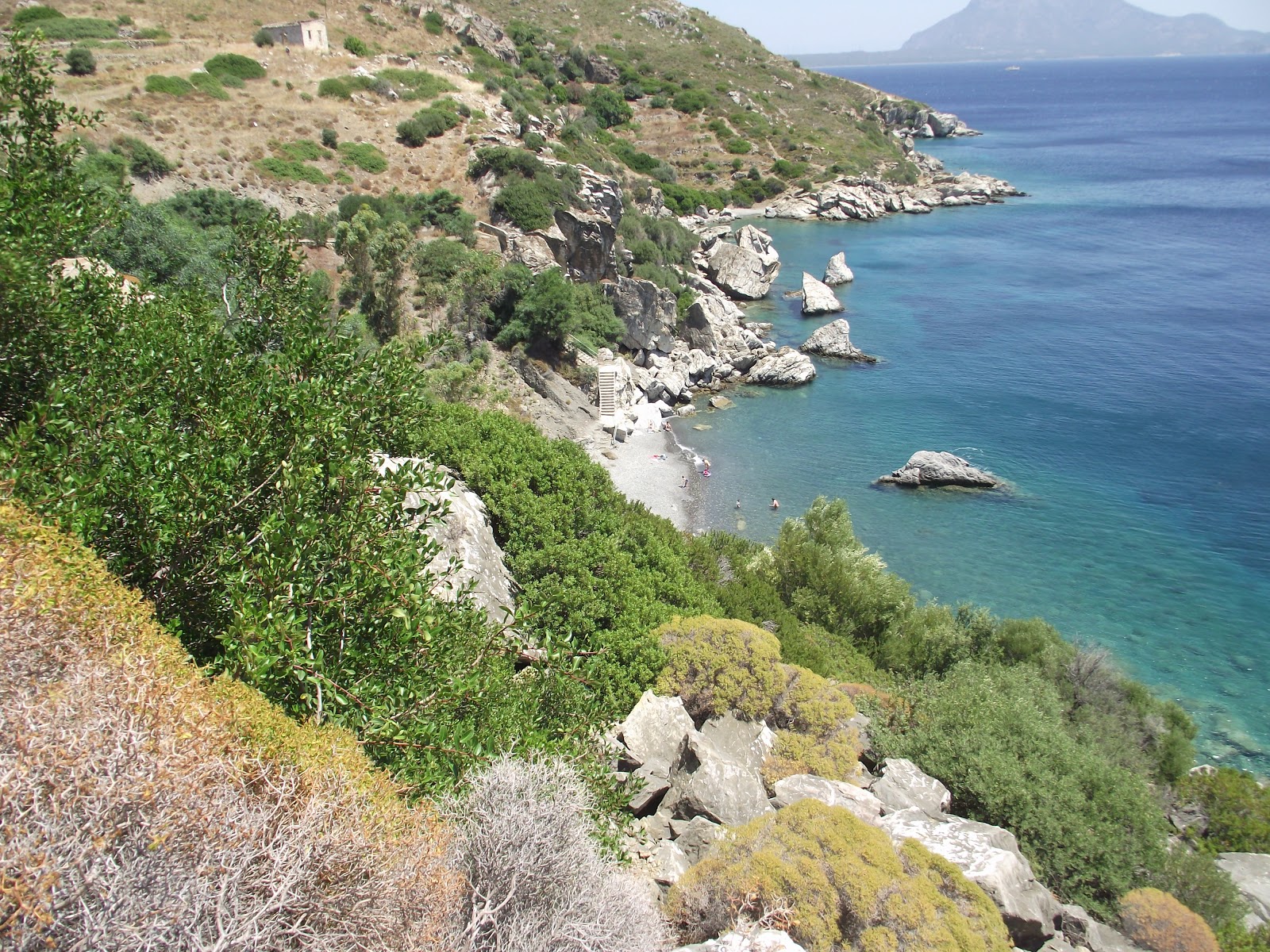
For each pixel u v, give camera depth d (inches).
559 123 4357.8
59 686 276.4
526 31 6338.6
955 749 708.0
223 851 258.5
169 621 377.4
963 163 7524.6
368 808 303.7
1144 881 663.8
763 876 438.9
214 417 458.3
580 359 2507.4
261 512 427.8
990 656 1173.7
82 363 473.4
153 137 2586.1
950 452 2327.8
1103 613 1649.9
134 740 263.1
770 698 709.3
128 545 390.0
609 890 361.1
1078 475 2186.3
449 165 3006.9
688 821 566.9
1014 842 579.8
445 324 2220.7
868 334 3316.9
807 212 5541.3
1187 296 3617.1
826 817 483.8
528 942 321.4
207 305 642.8
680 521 1956.2
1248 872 781.9
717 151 5949.8
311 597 401.7
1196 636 1576.0
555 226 2795.3
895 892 445.1
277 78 3225.9
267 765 300.2
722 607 988.6
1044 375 2839.6
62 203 537.0
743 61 7588.6
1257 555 1825.8
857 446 2375.7
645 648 725.9
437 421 949.8
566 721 559.2
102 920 230.8
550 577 799.7
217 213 2266.2
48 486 369.4
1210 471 2177.7
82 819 245.9
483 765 398.0
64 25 3186.5
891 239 4945.9
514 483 901.2
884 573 1444.4
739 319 3380.9
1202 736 1331.2
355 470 439.2
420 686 430.0
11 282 436.5
